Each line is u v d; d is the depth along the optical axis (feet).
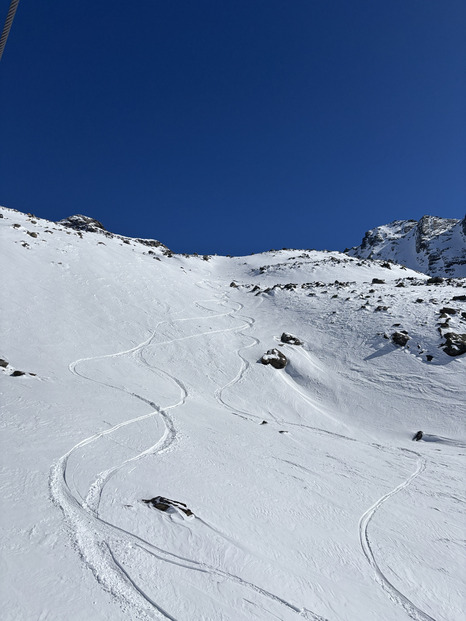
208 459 31.76
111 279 103.86
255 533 21.88
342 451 42.93
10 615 13.58
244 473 30.17
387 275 172.65
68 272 98.02
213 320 96.89
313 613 16.78
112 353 69.26
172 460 30.01
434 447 47.65
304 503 27.20
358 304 93.91
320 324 88.43
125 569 17.13
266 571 18.80
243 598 16.74
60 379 50.08
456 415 52.80
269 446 39.24
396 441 50.24
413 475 37.81
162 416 41.98
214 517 22.56
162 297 105.19
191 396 55.83
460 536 26.30
